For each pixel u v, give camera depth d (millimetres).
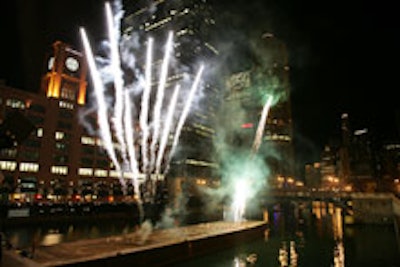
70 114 101562
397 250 44562
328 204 144375
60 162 96500
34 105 93125
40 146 92188
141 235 41344
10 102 87750
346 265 37719
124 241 36406
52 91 103312
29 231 62500
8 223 64438
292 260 40062
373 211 62344
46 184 91250
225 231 46062
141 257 31344
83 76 112438
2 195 80500
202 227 50875
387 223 60656
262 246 48656
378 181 120188
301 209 136000
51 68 106438
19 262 18891
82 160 102000
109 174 108750
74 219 76938
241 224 55344
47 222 71562
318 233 62031
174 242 36031
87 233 62625
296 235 59625
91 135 106062
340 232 62312
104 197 101625
